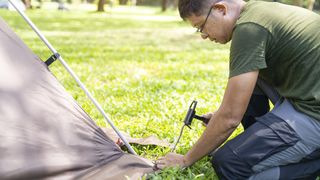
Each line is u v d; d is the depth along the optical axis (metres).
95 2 51.94
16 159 2.78
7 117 2.86
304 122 2.81
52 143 2.95
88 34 16.84
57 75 7.70
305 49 2.82
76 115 3.16
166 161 3.12
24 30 16.33
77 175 2.95
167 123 4.73
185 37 16.91
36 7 33.53
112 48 12.59
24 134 2.87
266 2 2.97
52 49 3.41
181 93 6.30
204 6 2.88
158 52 11.93
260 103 3.39
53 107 3.06
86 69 8.52
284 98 3.00
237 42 2.80
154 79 7.50
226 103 2.81
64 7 32.84
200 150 2.98
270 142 2.81
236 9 2.91
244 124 3.49
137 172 3.01
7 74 2.98
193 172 3.23
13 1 3.43
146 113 5.13
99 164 3.09
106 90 6.51
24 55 3.15
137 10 39.62
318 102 2.80
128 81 7.33
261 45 2.78
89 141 3.13
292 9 2.94
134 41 14.98
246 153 2.82
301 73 2.84
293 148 2.81
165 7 37.31
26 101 2.96
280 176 2.88
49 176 2.85
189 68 8.94
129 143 3.91
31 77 3.08
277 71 2.94
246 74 2.75
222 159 2.87
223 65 9.48
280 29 2.83
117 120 4.88
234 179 2.87
